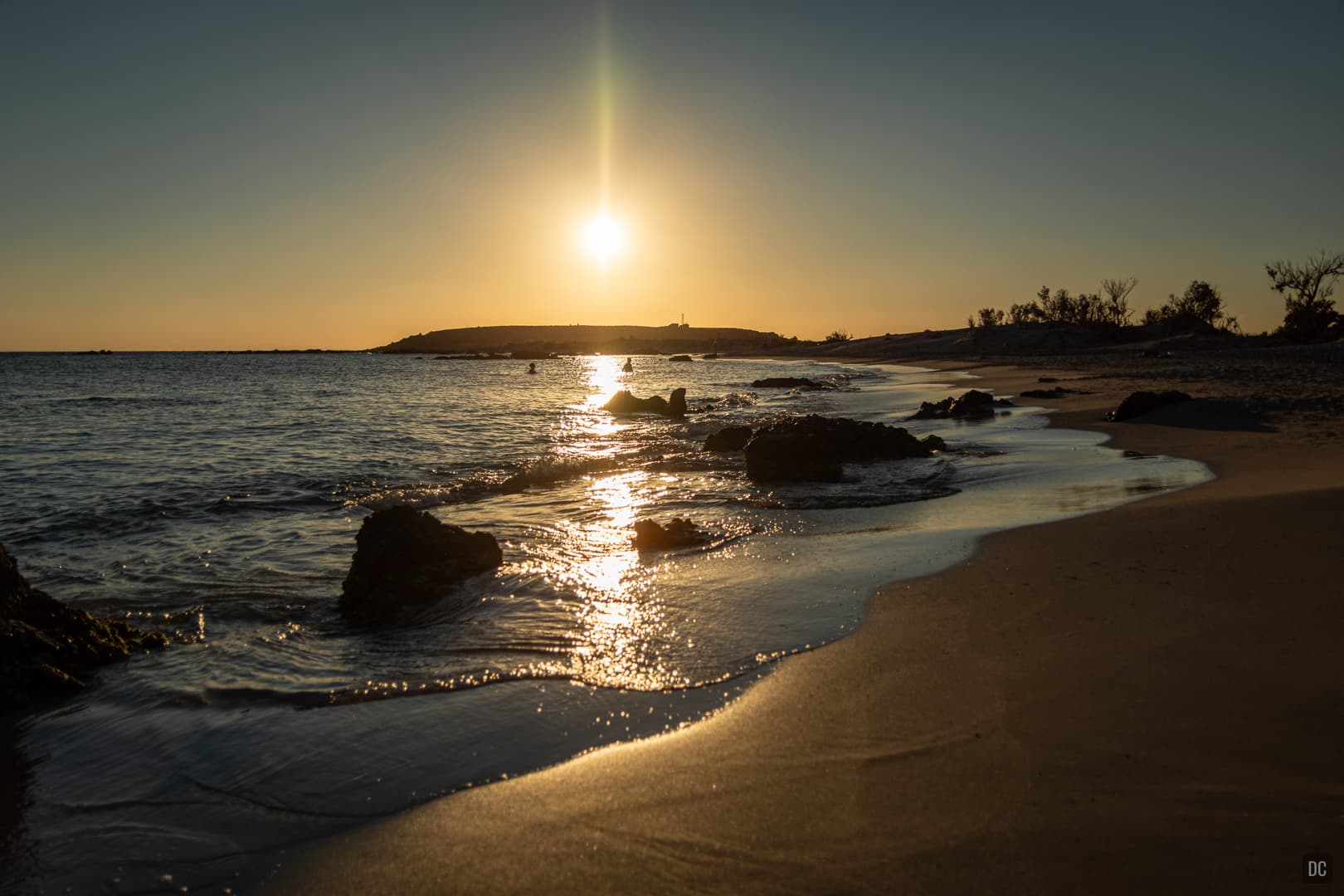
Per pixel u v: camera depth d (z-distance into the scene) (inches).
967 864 130.6
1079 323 4798.2
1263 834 132.6
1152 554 295.1
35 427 1059.9
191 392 2070.6
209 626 287.6
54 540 421.7
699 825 147.4
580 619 269.7
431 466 669.9
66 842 157.2
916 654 221.3
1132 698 182.4
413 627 275.9
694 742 180.2
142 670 245.9
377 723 199.8
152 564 370.9
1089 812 141.7
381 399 1720.0
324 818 159.5
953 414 1007.6
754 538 380.2
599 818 152.4
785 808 151.0
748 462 576.4
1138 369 1769.2
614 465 660.1
